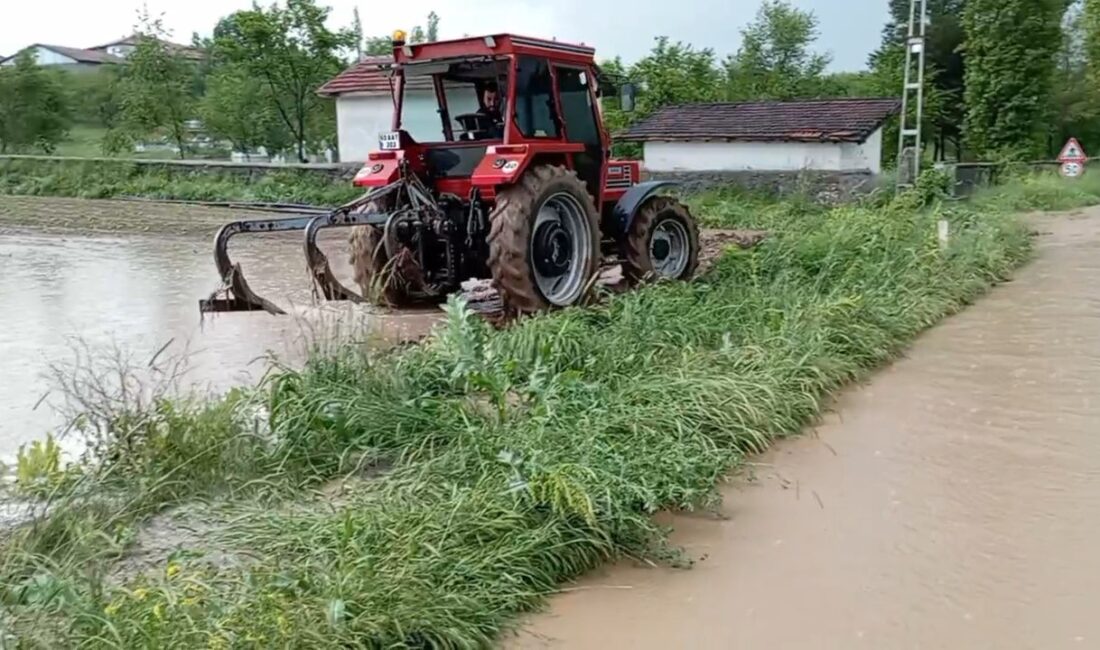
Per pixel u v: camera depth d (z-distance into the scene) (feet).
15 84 91.97
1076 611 9.80
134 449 12.81
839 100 63.82
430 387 15.74
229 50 77.41
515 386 15.49
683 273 27.20
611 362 16.90
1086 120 93.81
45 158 81.10
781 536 11.68
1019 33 72.43
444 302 23.66
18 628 8.91
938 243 28.35
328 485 12.92
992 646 9.21
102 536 10.77
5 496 12.24
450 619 9.22
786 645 9.32
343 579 9.29
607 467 11.89
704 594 10.34
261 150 85.71
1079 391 17.03
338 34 79.05
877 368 18.93
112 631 8.45
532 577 10.33
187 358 17.75
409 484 12.05
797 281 23.94
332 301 22.16
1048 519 11.93
